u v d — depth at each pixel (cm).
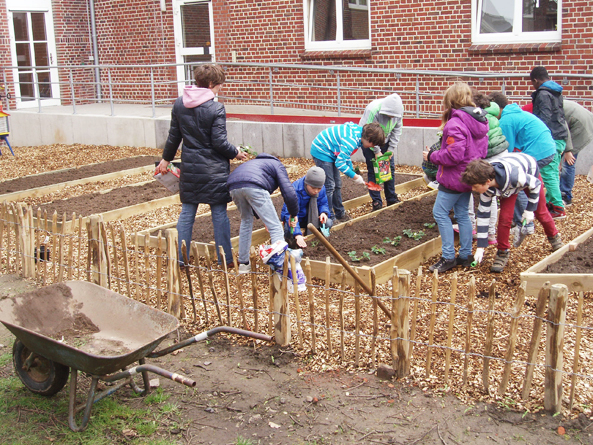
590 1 1069
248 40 1502
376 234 707
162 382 437
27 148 1505
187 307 550
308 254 645
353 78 1365
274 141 1234
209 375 443
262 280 599
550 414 375
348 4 1361
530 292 544
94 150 1403
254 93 1523
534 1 1148
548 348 368
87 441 374
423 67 1273
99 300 451
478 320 496
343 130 712
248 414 395
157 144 1384
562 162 795
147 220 837
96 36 1833
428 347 414
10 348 498
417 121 1148
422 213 782
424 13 1245
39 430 388
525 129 664
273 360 455
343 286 434
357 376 430
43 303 442
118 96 1830
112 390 395
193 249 505
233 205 873
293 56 1442
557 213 742
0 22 1719
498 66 1185
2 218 664
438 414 382
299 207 643
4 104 1716
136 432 381
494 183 534
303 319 513
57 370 406
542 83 739
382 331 486
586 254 604
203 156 595
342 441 363
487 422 372
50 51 1820
